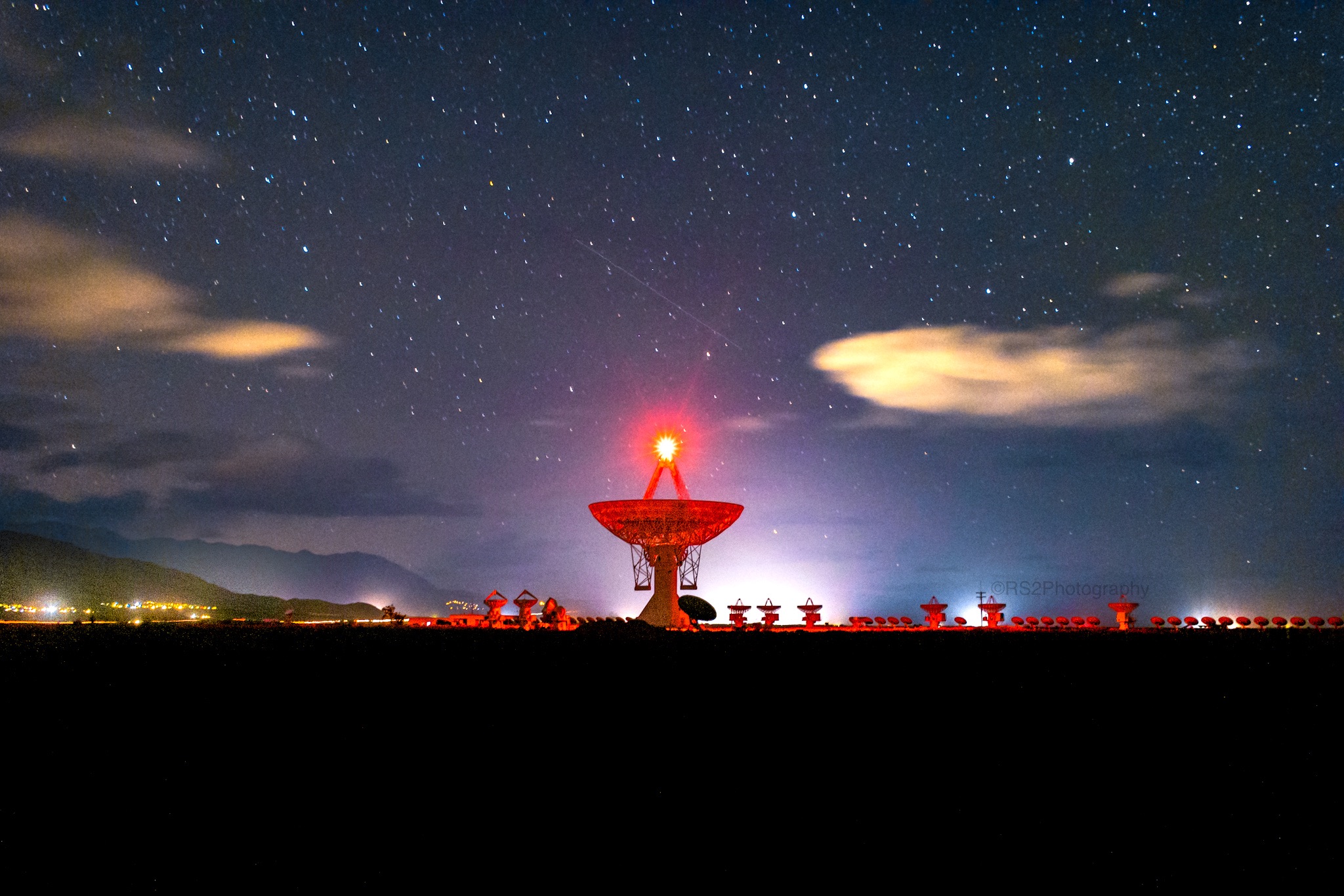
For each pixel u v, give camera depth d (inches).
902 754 462.3
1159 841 365.4
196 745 462.0
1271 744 469.4
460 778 426.0
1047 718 510.6
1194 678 574.6
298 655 615.8
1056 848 359.9
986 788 420.8
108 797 396.5
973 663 609.6
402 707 522.6
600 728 494.9
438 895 315.3
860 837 366.6
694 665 606.5
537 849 351.9
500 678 573.3
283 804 394.0
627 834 365.4
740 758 455.8
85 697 530.6
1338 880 333.1
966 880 332.2
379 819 378.0
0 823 369.7
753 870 339.0
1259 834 367.6
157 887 317.1
